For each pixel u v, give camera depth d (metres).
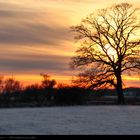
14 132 32.50
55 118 44.44
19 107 65.44
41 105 69.31
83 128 35.25
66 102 71.62
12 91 76.75
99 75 77.44
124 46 78.44
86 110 56.59
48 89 73.56
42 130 33.56
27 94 73.88
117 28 79.25
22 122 39.91
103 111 53.59
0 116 45.97
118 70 77.56
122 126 36.25
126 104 75.06
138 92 79.31
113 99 78.00
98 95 76.00
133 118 43.88
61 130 33.72
